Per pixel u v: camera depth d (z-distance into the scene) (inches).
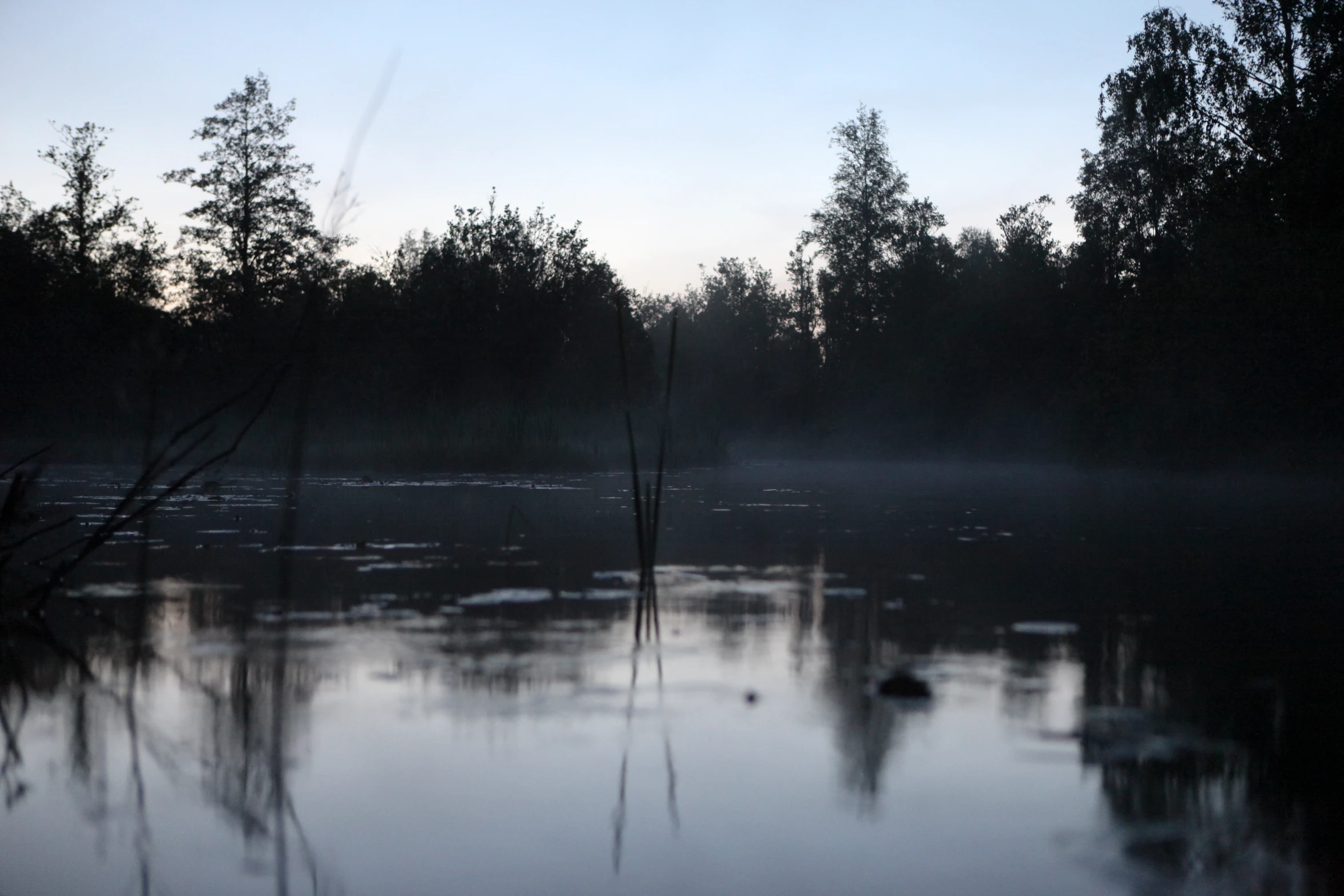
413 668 94.9
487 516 275.9
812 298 2048.5
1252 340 689.0
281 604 131.1
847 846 55.8
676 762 69.5
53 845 56.4
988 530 251.4
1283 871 52.7
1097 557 190.5
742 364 2493.8
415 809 61.0
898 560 184.5
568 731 76.0
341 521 257.9
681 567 171.2
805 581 154.9
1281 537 237.3
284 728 76.6
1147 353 788.6
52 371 892.6
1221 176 876.0
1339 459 661.9
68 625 116.4
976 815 60.2
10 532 144.9
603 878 51.7
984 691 88.9
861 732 76.4
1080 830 58.2
